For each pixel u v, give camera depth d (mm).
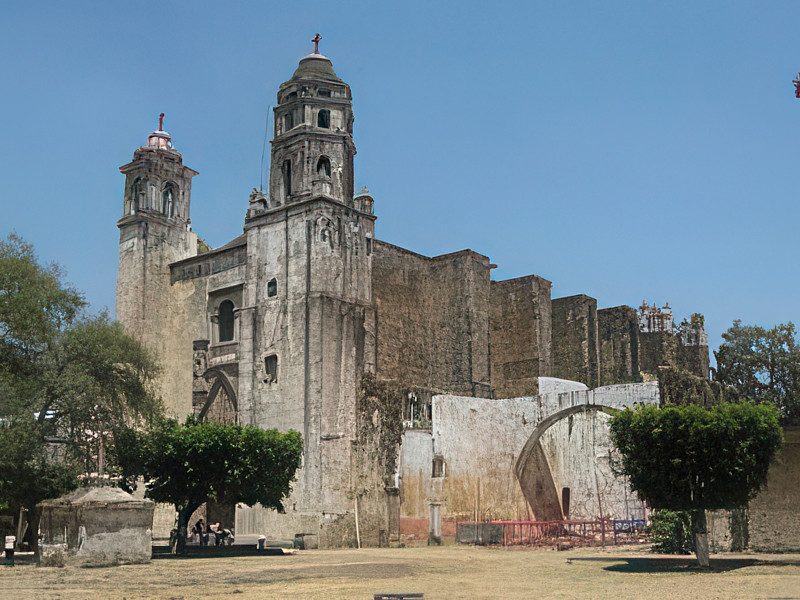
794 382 66438
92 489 33406
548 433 59031
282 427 52281
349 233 55219
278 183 57562
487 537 49656
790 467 34156
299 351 52562
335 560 35281
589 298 70938
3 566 30406
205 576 26953
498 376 68250
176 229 65062
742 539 34656
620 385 50531
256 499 40469
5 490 34875
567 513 57344
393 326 59781
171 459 38438
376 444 52281
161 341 62250
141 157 64562
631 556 36062
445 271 63750
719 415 27906
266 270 55781
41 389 38531
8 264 40094
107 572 28125
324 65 59594
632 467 29359
